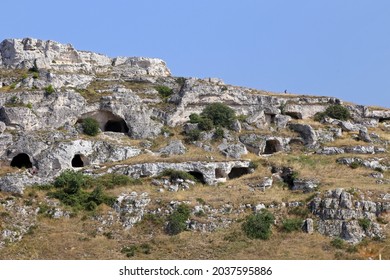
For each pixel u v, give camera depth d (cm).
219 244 5491
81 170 6800
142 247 5466
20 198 6162
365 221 5688
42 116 7462
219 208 6078
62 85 8112
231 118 8075
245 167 7244
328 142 8006
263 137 7844
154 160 6919
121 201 6162
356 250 5391
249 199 6222
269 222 5819
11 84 7950
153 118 8088
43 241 5503
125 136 7700
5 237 5534
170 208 6016
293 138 8019
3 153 6888
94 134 7500
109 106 7788
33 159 6856
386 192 6066
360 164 7206
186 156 7156
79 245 5456
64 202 6156
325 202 5900
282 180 6881
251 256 5247
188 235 5678
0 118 7325
